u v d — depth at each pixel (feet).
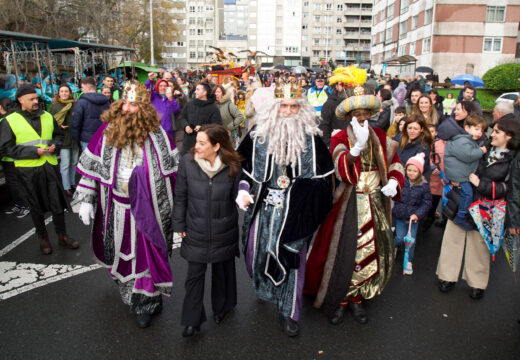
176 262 15.20
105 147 11.10
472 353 10.23
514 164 11.28
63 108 22.36
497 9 127.24
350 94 10.93
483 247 12.60
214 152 10.25
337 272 11.12
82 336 10.78
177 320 11.53
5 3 67.72
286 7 318.45
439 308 12.32
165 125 24.61
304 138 10.31
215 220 10.39
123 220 11.11
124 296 11.58
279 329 11.15
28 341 10.56
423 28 136.36
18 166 15.14
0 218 20.02
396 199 11.37
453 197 12.76
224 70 50.06
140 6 134.31
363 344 10.56
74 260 15.29
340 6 323.78
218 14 321.32
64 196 16.17
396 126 20.43
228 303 11.48
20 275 14.11
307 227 10.24
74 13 81.71
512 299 12.87
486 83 74.49
